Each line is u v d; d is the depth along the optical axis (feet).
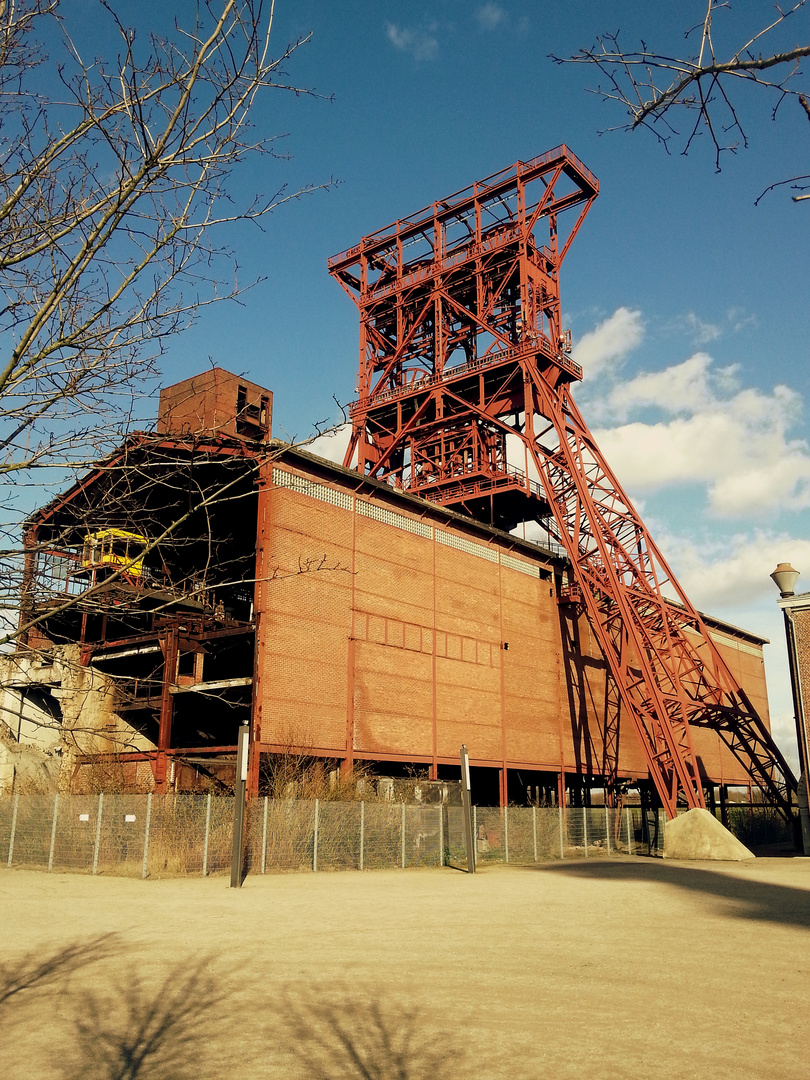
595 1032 26.73
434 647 128.57
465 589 138.00
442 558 134.41
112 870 81.92
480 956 40.52
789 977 35.70
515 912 58.08
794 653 127.75
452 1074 22.44
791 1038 26.13
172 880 76.79
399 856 101.19
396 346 187.73
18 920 50.75
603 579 155.02
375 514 122.42
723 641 231.30
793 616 128.06
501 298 184.75
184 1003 30.32
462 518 137.69
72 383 21.52
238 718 129.70
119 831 83.87
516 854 118.11
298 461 110.52
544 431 165.27
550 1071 22.70
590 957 40.45
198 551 118.52
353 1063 23.39
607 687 173.17
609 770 167.63
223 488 25.17
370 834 98.32
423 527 131.75
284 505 107.45
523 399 167.32
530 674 149.79
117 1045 25.13
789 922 53.26
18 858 90.53
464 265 177.58
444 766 134.51
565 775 165.48
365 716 113.19
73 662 25.85
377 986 33.42
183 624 111.04
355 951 41.50
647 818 150.61
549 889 74.79
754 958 40.27
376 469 179.01
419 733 122.21
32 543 23.73
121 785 105.09
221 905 59.16
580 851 132.87
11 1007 29.71
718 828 123.54
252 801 88.69
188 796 85.35
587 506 152.56
